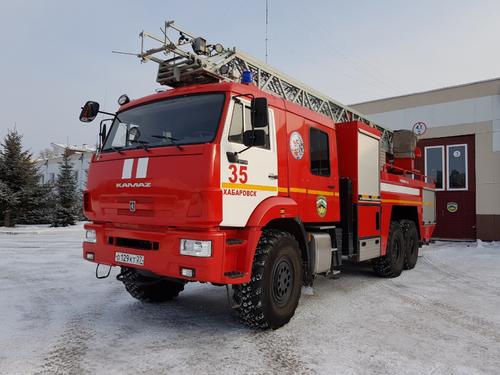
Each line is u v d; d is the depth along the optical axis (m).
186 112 4.24
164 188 3.87
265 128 4.50
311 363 3.42
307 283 5.11
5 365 3.27
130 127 4.67
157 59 4.98
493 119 14.41
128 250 4.12
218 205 3.65
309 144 5.34
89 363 3.34
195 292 6.10
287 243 4.48
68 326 4.34
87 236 4.65
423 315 5.02
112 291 6.11
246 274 3.92
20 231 17.28
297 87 6.86
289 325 4.48
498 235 14.14
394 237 7.73
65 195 20.97
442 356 3.65
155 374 3.15
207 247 3.57
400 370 3.31
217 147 3.75
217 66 4.96
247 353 3.62
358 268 8.76
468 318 4.91
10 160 19.78
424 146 15.98
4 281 6.86
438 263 9.69
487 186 14.41
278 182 4.60
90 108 4.87
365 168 6.71
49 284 6.61
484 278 7.68
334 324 4.56
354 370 3.29
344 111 8.65
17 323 4.42
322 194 5.55
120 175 4.30
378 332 4.30
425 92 15.85
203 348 3.73
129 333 4.13
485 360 3.58
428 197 10.50
